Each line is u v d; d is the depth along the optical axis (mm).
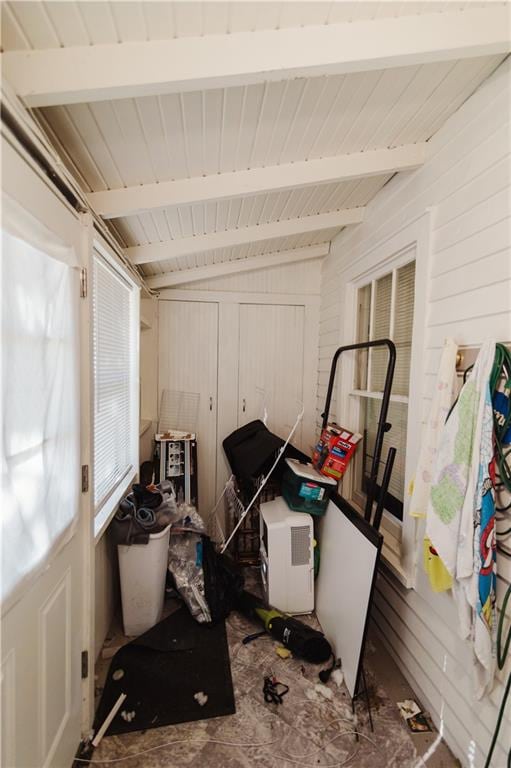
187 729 1292
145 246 2062
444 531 1112
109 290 1695
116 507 1740
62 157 1197
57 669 1042
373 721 1344
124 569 1739
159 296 2824
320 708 1388
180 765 1177
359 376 2355
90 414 1271
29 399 832
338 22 902
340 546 1779
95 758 1191
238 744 1245
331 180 1511
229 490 2760
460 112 1241
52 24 782
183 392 2908
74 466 1104
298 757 1210
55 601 1027
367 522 1570
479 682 1053
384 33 913
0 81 706
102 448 1595
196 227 1967
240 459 2400
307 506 2031
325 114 1205
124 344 2025
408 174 1602
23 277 809
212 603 1863
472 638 1070
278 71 912
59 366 1001
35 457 855
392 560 1656
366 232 2062
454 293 1284
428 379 1444
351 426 2373
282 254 2775
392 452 1527
